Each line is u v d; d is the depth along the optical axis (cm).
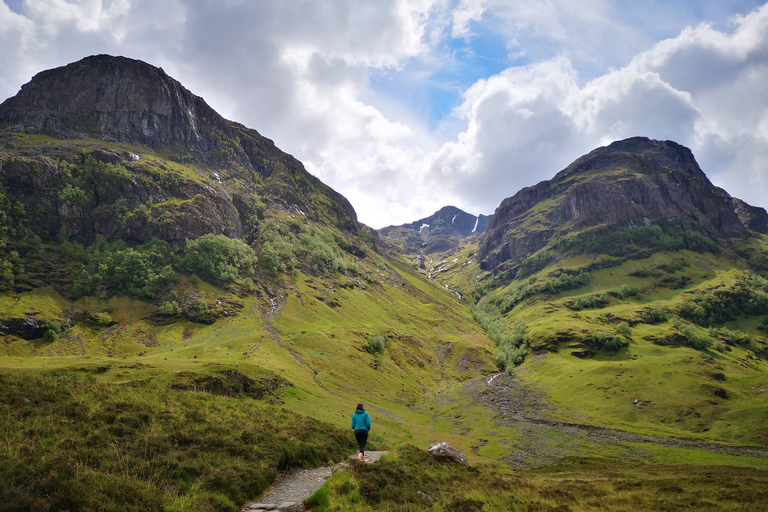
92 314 16025
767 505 2983
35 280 16875
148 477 2038
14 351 13275
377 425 9419
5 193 19538
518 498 2698
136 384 3819
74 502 1572
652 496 3312
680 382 15138
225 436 2891
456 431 11938
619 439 11712
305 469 2994
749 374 18850
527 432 12262
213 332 16500
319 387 11831
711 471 7056
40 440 2086
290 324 18962
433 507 2261
